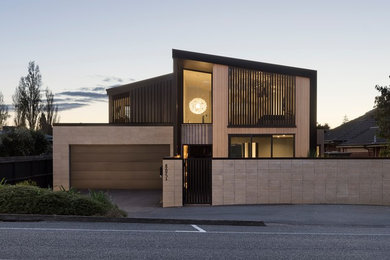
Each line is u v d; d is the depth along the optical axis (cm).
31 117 4097
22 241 736
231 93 1895
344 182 1523
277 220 1164
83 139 2075
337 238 871
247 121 1900
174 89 1897
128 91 2352
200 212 1314
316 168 1521
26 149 2152
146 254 666
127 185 2089
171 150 2081
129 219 1062
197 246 742
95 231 862
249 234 901
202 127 1966
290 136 1917
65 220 1008
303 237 876
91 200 1070
